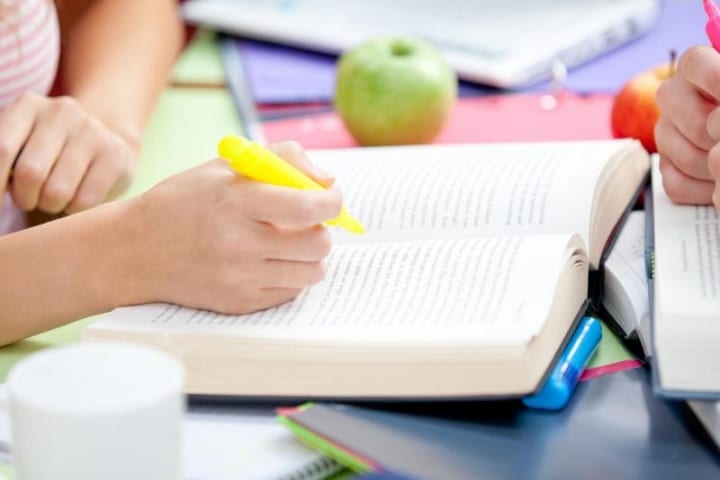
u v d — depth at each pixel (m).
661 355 0.66
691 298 0.69
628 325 0.81
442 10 1.66
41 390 0.53
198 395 0.71
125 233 0.79
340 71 1.25
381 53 1.23
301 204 0.73
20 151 1.04
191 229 0.76
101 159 1.07
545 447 0.65
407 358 0.68
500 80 1.43
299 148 0.80
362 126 1.23
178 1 1.75
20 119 1.06
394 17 1.64
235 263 0.75
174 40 1.45
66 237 0.81
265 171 0.75
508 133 1.28
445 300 0.73
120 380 0.54
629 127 1.15
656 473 0.62
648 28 1.67
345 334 0.70
